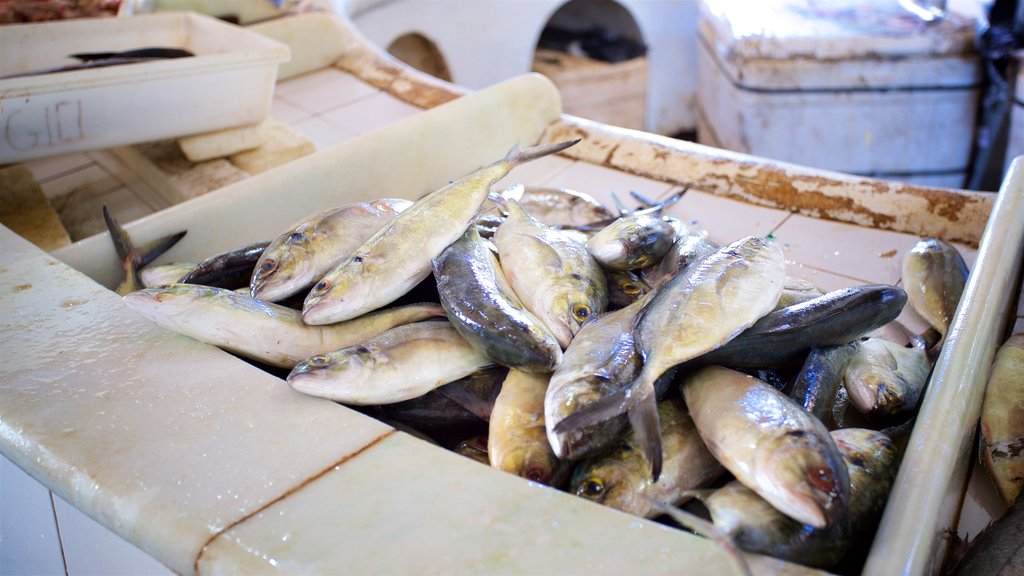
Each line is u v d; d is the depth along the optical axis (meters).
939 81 4.61
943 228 2.18
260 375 1.38
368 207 1.76
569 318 1.45
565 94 6.88
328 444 1.19
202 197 2.10
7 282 1.72
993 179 4.54
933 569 1.07
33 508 1.41
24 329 1.54
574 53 7.34
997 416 1.43
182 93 2.78
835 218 2.29
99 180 3.19
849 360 1.45
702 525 0.92
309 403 1.29
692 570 0.94
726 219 2.35
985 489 1.37
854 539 1.08
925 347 1.76
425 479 1.12
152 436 1.24
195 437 1.23
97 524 1.24
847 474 1.06
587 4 7.47
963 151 4.84
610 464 1.18
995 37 4.46
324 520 1.06
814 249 2.17
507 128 2.76
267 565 1.00
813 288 1.69
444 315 1.53
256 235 2.18
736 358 1.33
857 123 4.81
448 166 2.60
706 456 1.22
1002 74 4.43
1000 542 1.19
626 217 1.67
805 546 1.03
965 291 1.54
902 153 4.88
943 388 1.27
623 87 7.10
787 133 4.91
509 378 1.33
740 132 5.04
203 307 1.46
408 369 1.34
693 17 7.14
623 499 1.15
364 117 3.52
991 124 4.55
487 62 6.73
